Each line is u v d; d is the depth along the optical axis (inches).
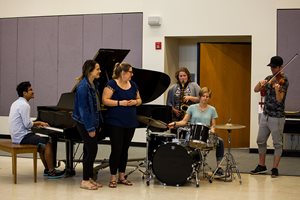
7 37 391.2
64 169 248.1
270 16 320.8
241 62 349.7
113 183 215.2
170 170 217.2
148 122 223.6
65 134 221.3
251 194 203.0
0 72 394.6
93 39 363.9
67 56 372.8
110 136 214.2
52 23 375.9
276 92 233.8
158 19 339.9
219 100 348.2
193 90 257.8
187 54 364.2
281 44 319.9
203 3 332.8
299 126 305.0
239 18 326.3
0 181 225.6
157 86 244.7
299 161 289.0
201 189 211.9
